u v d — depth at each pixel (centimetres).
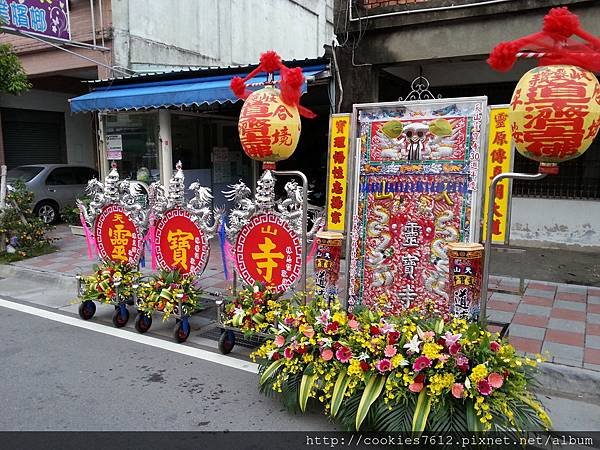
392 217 394
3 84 799
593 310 532
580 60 273
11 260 808
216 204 1022
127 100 830
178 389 386
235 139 1070
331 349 327
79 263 789
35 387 387
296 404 341
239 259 450
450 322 332
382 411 303
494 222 392
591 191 783
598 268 700
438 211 377
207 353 459
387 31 680
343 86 716
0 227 823
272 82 399
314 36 1580
